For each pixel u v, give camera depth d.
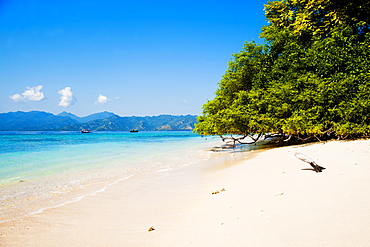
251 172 9.09
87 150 25.50
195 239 3.64
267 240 3.30
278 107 19.19
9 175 11.12
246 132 22.08
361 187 5.23
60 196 7.34
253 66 24.06
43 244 3.96
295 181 6.66
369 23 21.84
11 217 5.50
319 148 13.36
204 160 14.96
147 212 5.44
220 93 26.16
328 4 22.64
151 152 22.47
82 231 4.52
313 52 20.34
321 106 17.52
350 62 18.00
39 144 38.25
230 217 4.46
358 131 15.22
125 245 3.70
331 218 3.78
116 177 10.32
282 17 28.12
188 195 6.68
